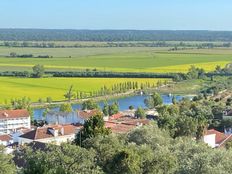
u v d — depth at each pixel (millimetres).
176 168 93625
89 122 138250
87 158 93688
